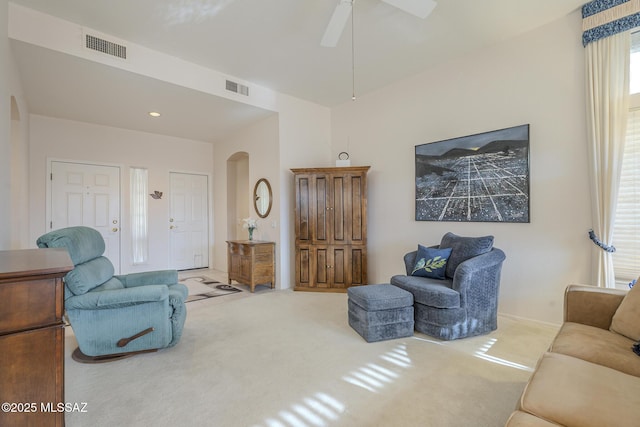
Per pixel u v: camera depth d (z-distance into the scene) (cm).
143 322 231
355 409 170
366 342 259
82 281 217
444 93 362
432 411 168
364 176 420
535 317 296
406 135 402
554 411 99
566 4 263
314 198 433
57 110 421
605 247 253
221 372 211
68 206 462
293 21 278
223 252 596
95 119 464
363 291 278
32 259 124
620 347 144
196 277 530
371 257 444
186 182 590
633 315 156
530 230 298
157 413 168
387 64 363
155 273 294
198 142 605
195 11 262
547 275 289
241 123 493
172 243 572
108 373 210
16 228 342
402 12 267
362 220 420
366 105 452
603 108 255
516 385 193
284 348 248
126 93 365
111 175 503
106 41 294
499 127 318
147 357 233
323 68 371
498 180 317
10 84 254
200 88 361
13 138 338
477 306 267
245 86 404
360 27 289
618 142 250
